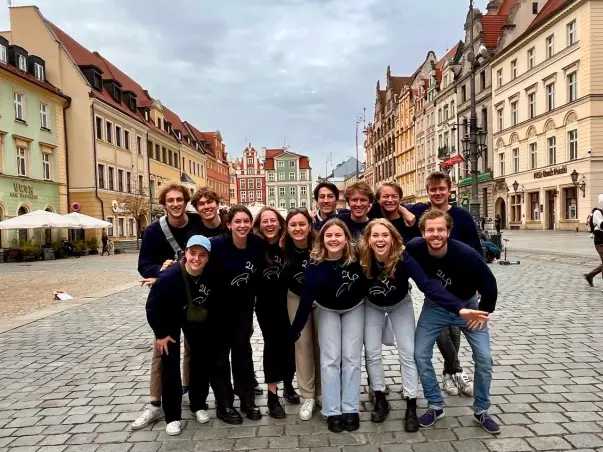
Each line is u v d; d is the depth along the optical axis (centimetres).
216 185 7506
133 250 3566
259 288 407
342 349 384
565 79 3322
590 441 340
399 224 443
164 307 372
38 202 2986
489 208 4412
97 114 3428
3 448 358
